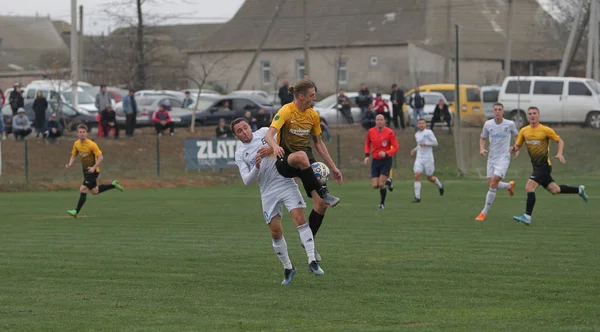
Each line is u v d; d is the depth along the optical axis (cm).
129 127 10938
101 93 10862
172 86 18338
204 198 7500
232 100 12225
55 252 3800
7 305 2589
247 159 2908
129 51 17388
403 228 4650
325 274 3114
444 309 2456
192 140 10000
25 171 9525
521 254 3556
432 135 6631
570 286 2797
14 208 6538
